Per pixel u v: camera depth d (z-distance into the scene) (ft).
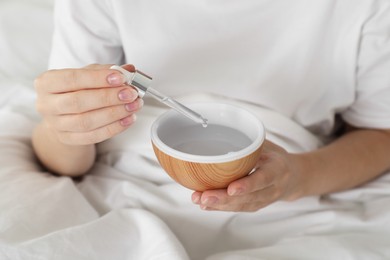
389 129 3.01
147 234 2.43
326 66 2.91
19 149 2.89
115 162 2.89
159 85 2.94
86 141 2.36
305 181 2.70
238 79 2.93
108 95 2.22
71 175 2.87
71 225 2.49
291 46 2.86
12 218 2.41
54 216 2.49
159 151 2.13
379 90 2.92
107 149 2.91
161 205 2.65
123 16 2.78
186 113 2.21
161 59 2.87
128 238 2.43
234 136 2.25
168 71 2.90
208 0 2.76
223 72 2.92
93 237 2.38
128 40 2.83
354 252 2.50
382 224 2.69
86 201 2.64
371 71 2.89
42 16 3.82
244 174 2.16
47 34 3.75
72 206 2.58
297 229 2.69
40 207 2.50
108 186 2.77
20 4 3.92
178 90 2.95
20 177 2.65
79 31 2.82
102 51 2.89
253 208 2.44
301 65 2.89
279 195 2.50
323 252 2.51
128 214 2.53
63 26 2.84
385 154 2.96
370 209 2.80
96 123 2.29
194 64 2.89
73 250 2.32
